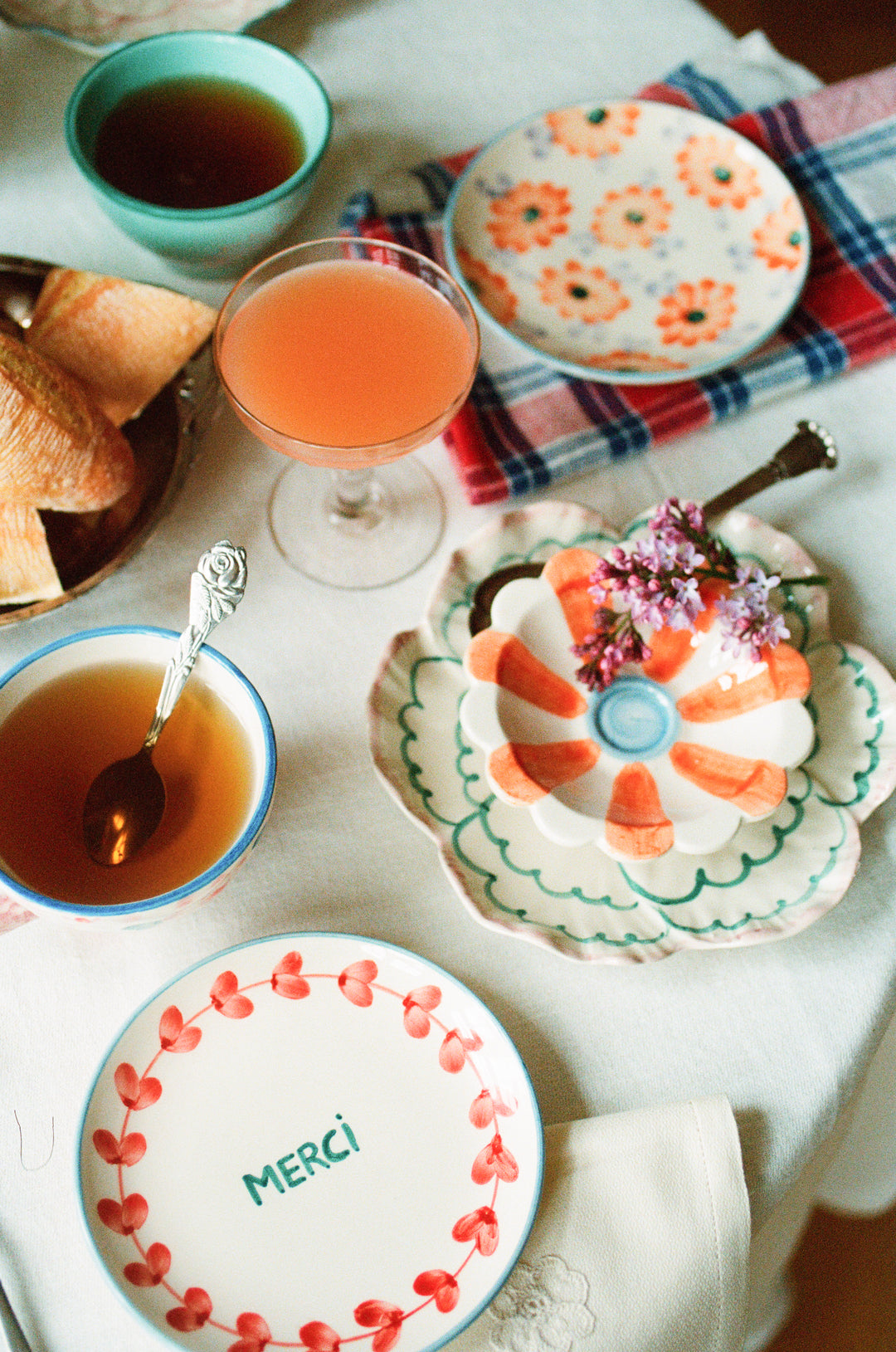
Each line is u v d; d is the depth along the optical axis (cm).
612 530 71
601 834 63
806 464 71
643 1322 58
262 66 79
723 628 67
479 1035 61
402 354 71
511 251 81
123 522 71
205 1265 58
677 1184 60
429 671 68
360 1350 57
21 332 73
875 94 87
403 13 90
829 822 66
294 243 81
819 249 83
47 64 86
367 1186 59
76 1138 59
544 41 90
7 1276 59
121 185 76
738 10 177
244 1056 61
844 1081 63
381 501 75
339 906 65
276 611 72
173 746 65
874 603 72
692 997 64
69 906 58
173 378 73
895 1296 108
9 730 64
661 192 82
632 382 75
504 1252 58
